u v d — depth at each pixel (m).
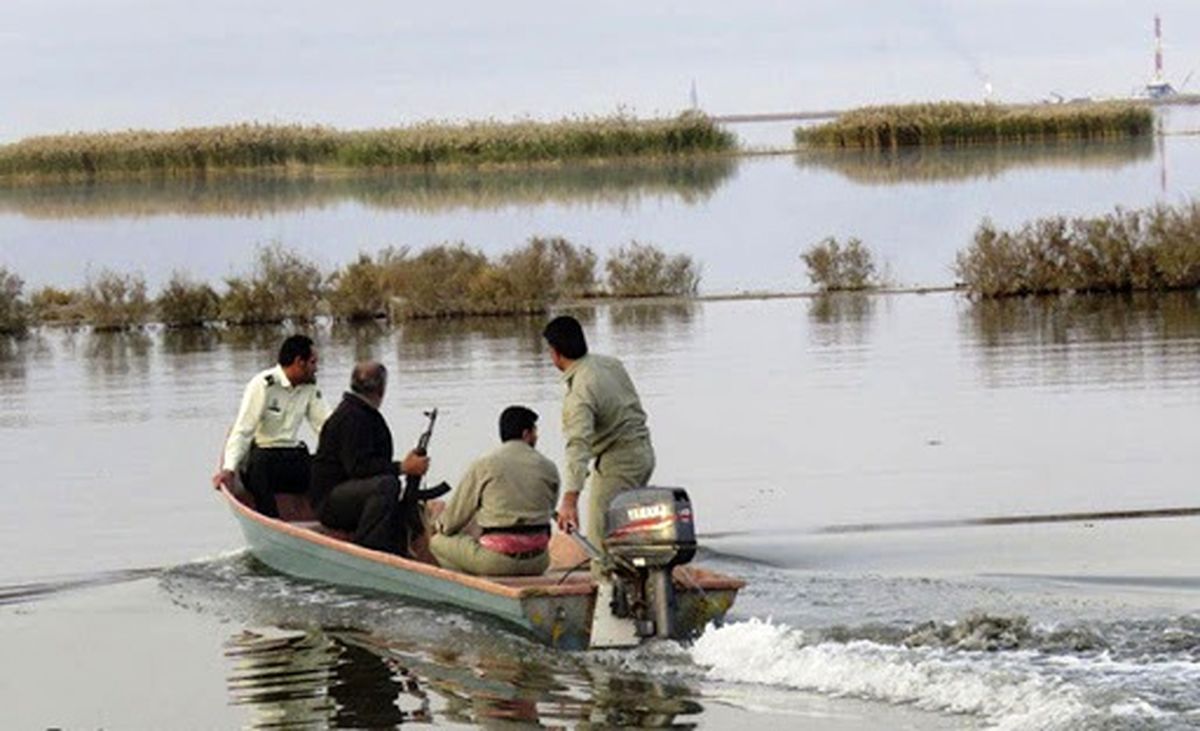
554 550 29.75
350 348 60.03
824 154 186.25
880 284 74.00
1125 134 185.62
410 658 26.06
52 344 66.31
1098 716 21.27
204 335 67.00
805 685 23.77
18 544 34.78
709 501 35.81
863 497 35.66
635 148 185.50
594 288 74.19
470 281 69.25
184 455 43.28
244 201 146.12
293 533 31.08
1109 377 48.03
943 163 158.12
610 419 28.05
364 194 148.75
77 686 25.45
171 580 31.50
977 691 22.59
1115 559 29.92
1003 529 32.50
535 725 22.83
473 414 45.62
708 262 85.56
